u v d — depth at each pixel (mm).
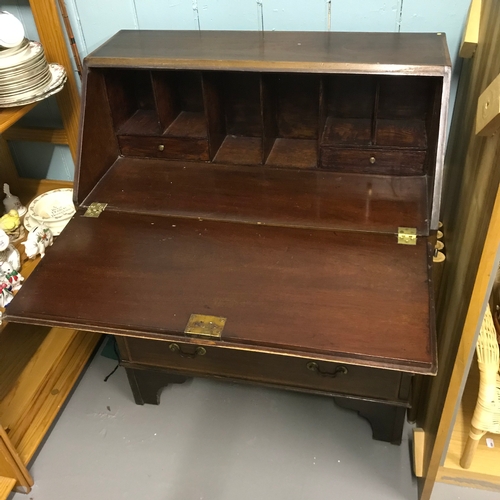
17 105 1330
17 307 1192
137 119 1549
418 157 1342
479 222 1007
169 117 1491
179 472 1548
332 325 1087
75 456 1598
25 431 1590
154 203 1394
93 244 1310
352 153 1370
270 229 1295
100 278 1231
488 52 1101
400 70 1185
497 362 1199
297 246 1248
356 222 1285
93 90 1373
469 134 1237
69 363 1774
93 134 1407
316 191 1370
